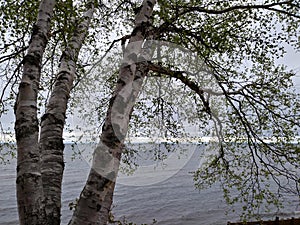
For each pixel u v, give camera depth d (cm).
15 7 311
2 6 296
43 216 163
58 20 313
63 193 3359
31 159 174
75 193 3362
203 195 3616
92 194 179
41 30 221
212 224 2469
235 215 2709
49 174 203
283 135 474
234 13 426
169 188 4047
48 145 219
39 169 175
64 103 254
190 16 427
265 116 484
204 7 397
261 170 471
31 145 178
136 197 3512
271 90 469
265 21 429
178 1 374
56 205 185
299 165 443
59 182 203
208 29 405
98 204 178
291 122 458
